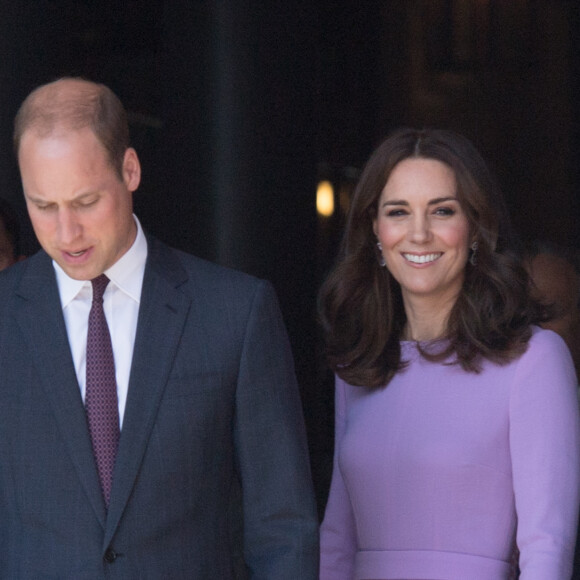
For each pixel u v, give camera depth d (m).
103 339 9.00
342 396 11.17
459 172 10.34
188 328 9.20
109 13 32.06
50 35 22.05
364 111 36.22
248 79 20.73
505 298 10.30
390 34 36.66
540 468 9.54
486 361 10.16
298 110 21.25
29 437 8.83
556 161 37.97
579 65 37.53
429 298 10.61
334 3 35.53
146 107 32.41
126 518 8.70
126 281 9.20
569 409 9.74
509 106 37.97
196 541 8.96
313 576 9.31
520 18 37.72
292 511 9.38
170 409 8.91
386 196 10.55
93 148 8.38
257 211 20.77
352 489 10.56
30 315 9.12
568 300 12.74
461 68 37.28
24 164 8.40
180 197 21.22
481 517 9.81
